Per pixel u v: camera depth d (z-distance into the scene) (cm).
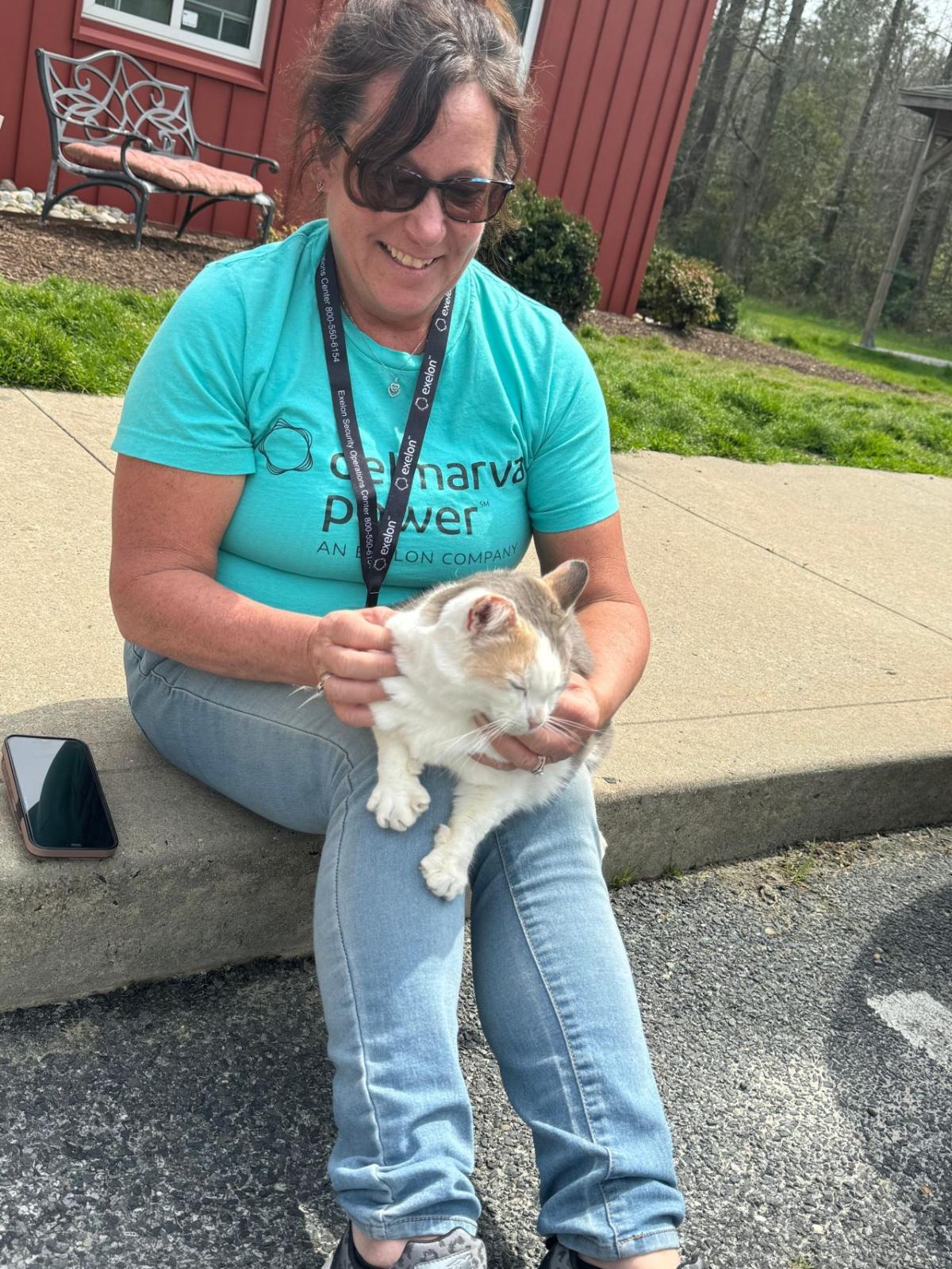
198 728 207
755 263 3359
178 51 859
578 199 1112
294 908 232
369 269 191
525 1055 174
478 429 211
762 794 303
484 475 212
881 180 3356
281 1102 204
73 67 812
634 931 273
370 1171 155
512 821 193
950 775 343
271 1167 191
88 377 505
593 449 226
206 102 872
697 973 263
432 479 206
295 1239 180
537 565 435
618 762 289
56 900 203
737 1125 222
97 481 405
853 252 3316
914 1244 204
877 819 336
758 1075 236
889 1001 267
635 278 1210
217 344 190
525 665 178
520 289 924
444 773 191
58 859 202
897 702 368
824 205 3347
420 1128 157
